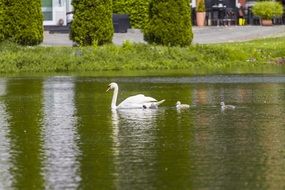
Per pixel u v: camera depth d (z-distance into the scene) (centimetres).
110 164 1861
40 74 4422
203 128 2338
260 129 2311
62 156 1947
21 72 4575
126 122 2473
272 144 2069
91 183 1703
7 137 2211
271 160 1878
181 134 2233
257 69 4638
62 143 2112
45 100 3094
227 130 2295
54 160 1903
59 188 1670
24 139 2177
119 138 2178
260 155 1933
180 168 1816
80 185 1689
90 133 2267
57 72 4572
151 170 1802
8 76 4297
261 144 2072
